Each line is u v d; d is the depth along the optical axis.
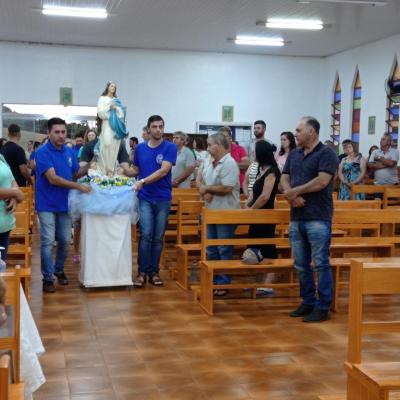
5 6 10.53
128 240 5.85
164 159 5.88
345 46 13.95
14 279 2.32
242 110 15.15
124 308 5.16
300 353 4.03
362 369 2.40
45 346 4.11
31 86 14.08
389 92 12.78
